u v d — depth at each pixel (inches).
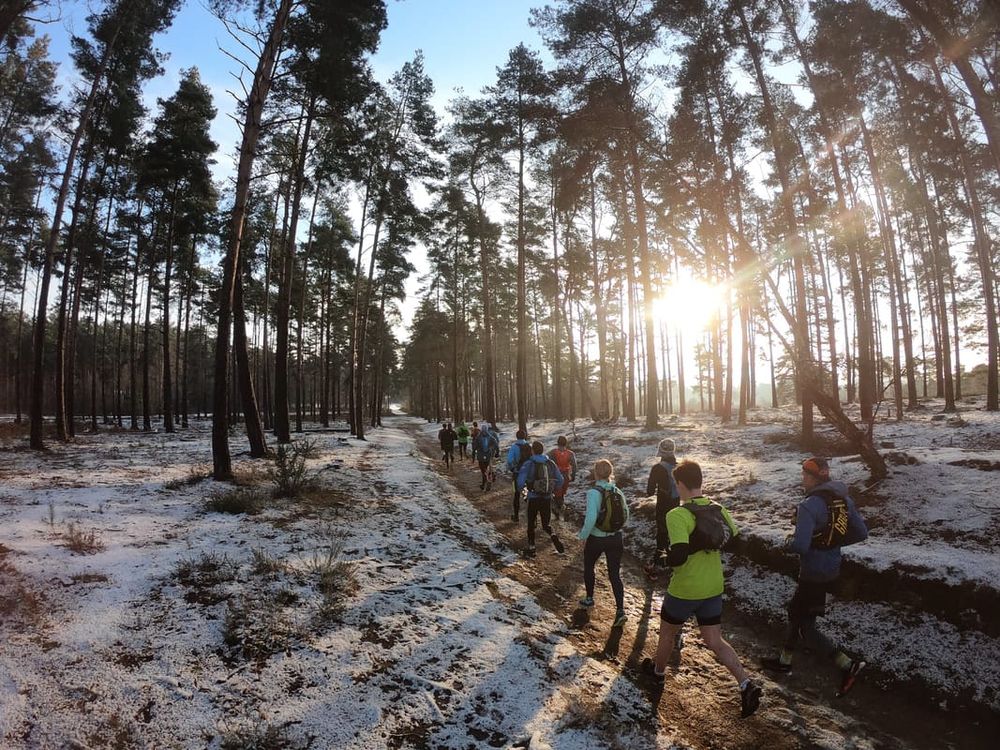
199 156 889.5
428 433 1449.3
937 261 821.2
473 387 2733.8
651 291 761.0
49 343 1961.1
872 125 793.6
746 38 528.7
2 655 147.6
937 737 159.2
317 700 148.3
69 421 950.4
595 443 737.6
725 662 162.2
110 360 1860.2
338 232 1178.0
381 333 1514.5
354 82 581.0
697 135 532.4
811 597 180.9
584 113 621.9
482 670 173.2
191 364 2487.7
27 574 193.5
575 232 1138.7
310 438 856.3
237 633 173.2
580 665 188.5
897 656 195.9
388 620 196.1
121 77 716.0
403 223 1031.0
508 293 1549.0
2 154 872.9
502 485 589.0
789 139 646.5
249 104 444.1
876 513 282.7
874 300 1175.6
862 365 661.9
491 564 293.0
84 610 176.2
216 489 367.9
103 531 254.5
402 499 410.3
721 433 681.0
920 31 534.6
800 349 352.2
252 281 1135.6
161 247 1184.8
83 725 129.4
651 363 761.0
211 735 131.7
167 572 210.5
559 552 338.6
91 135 737.6
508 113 928.3
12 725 125.5
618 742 147.3
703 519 168.4
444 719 147.7
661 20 564.4
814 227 570.9
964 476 293.7
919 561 219.6
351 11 530.0
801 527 176.7
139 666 152.8
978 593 195.8
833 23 554.3
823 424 650.2
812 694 182.9
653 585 288.7
